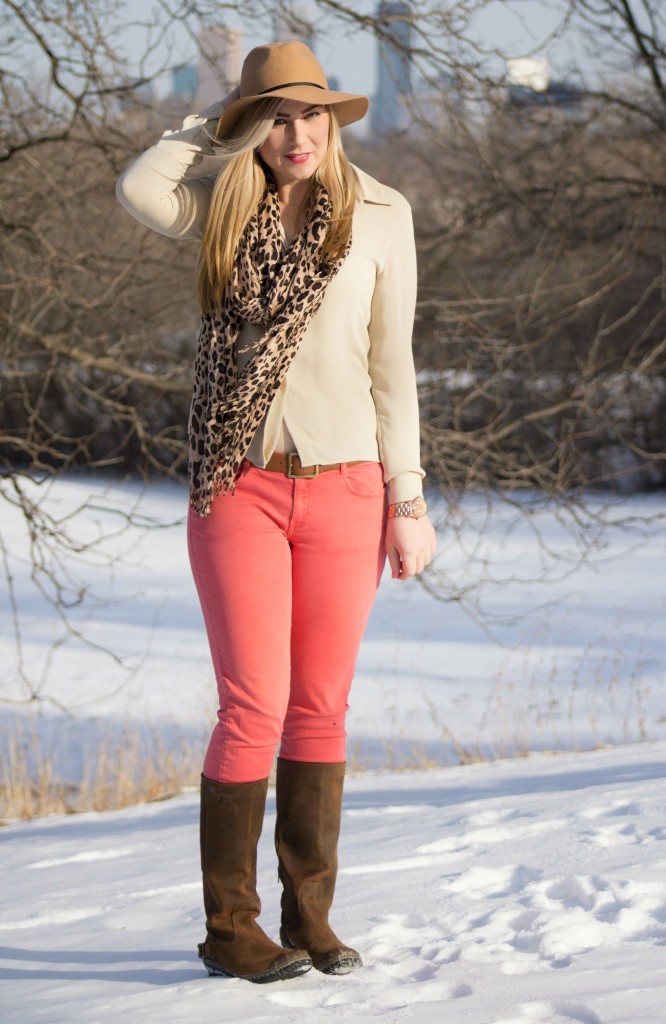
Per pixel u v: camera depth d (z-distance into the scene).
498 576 28.61
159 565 32.16
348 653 4.24
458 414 17.19
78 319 16.77
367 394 4.24
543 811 7.02
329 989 3.96
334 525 4.13
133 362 18.75
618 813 6.69
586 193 25.91
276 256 4.06
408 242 4.24
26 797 12.77
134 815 10.76
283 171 4.06
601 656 20.41
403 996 3.88
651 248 27.27
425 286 19.19
